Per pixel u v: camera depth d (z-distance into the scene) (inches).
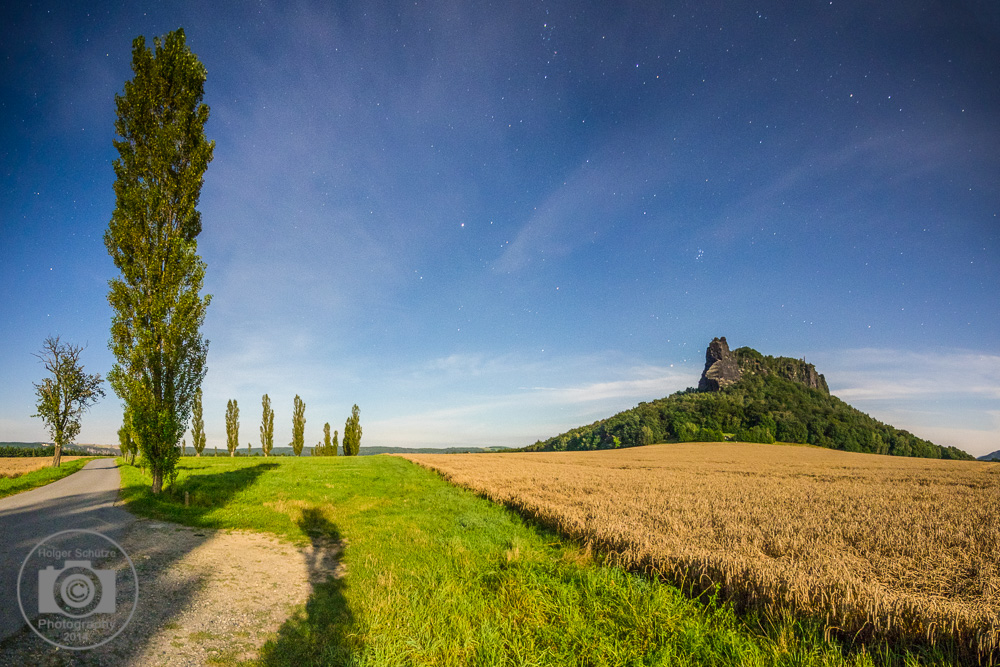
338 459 2265.0
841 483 1087.6
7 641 231.8
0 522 553.3
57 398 1550.2
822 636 256.4
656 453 3223.4
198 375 867.4
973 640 233.5
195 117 917.8
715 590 307.9
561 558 410.6
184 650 245.4
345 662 239.9
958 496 820.0
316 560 452.4
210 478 1118.4
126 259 824.3
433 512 709.3
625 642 257.1
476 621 287.0
